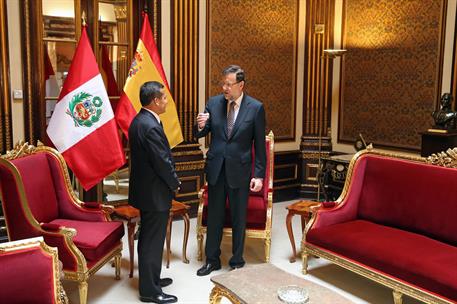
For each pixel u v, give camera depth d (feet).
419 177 10.58
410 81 15.94
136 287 10.59
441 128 13.61
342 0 17.97
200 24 15.83
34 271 6.52
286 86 18.37
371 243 9.80
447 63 14.80
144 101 9.38
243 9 16.80
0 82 12.41
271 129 18.17
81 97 11.70
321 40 18.20
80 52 11.89
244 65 17.11
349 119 18.28
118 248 10.78
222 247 13.29
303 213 11.76
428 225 10.19
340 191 16.70
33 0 12.84
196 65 15.79
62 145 11.61
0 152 12.55
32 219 9.10
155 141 9.07
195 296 10.07
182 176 15.71
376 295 10.34
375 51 17.04
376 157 11.74
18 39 12.69
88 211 10.94
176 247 13.23
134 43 14.78
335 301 7.00
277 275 7.96
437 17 14.97
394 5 16.25
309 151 18.71
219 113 11.07
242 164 10.86
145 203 9.34
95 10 13.97
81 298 9.13
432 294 8.29
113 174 14.89
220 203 11.16
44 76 13.28
